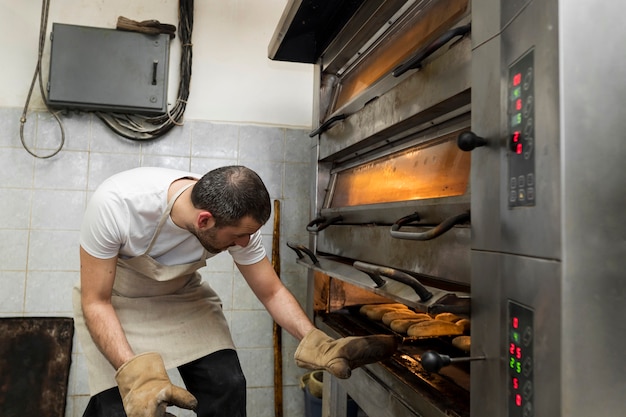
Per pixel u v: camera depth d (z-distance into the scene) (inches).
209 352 60.1
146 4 105.5
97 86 98.4
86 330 58.1
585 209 24.3
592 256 24.3
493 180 31.5
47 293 99.7
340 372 43.6
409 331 51.6
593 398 24.1
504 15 30.6
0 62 99.1
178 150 106.8
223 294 108.0
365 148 67.2
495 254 31.1
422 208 43.4
